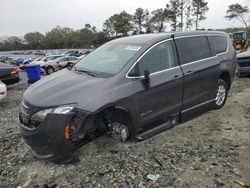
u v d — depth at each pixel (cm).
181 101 548
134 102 464
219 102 677
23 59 4697
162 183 383
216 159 443
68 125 405
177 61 543
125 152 468
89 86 439
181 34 571
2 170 437
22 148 510
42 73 2614
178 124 578
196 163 432
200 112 622
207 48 622
